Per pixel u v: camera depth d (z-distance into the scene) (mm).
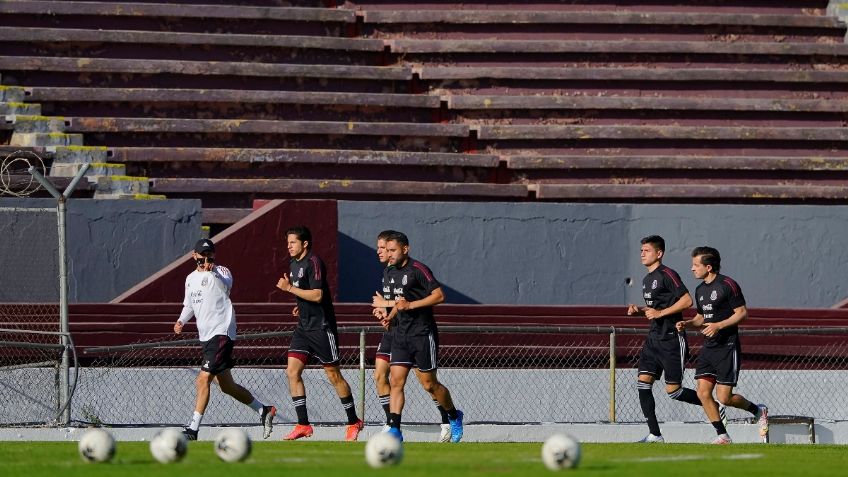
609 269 66812
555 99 77625
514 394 54062
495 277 65625
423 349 41844
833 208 68562
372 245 64500
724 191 74625
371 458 26422
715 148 77500
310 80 77250
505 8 83438
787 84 80938
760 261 67938
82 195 67562
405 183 72062
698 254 45406
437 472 25625
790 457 33875
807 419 54188
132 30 77500
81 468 26781
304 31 80500
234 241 59344
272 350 55844
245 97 74250
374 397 52781
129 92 72938
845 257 68562
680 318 45688
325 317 43656
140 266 61156
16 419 47625
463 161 73812
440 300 41062
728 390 45688
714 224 67750
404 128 74812
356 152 72938
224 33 78938
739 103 78938
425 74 78500
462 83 78938
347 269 64125
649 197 74000
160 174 71000
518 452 34688
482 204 65688
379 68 77812
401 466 27172
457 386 53688
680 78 79625
